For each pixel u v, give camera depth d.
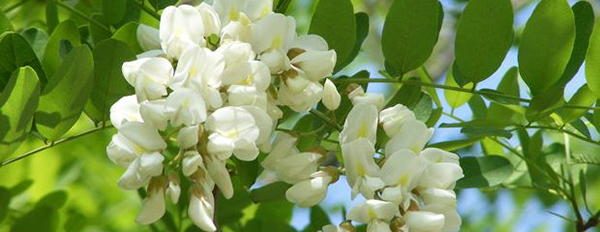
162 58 0.74
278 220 0.97
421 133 0.78
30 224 1.00
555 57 0.81
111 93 0.80
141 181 0.73
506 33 0.81
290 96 0.78
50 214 1.00
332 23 0.82
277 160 0.78
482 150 0.98
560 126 0.85
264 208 0.97
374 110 0.77
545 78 0.81
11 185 1.05
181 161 0.74
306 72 0.78
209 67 0.74
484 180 0.88
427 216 0.75
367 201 0.75
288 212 0.97
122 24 0.88
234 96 0.74
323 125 0.83
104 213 1.13
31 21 1.04
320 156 0.78
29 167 1.06
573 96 0.83
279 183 0.87
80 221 1.03
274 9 0.85
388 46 0.82
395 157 0.76
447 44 1.46
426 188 0.77
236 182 0.92
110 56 0.79
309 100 0.78
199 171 0.74
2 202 1.01
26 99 0.76
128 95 0.80
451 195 0.76
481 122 0.84
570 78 0.82
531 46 0.81
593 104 0.83
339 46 0.82
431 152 0.78
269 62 0.77
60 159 1.09
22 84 0.76
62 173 1.08
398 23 0.82
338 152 0.84
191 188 0.74
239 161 0.86
